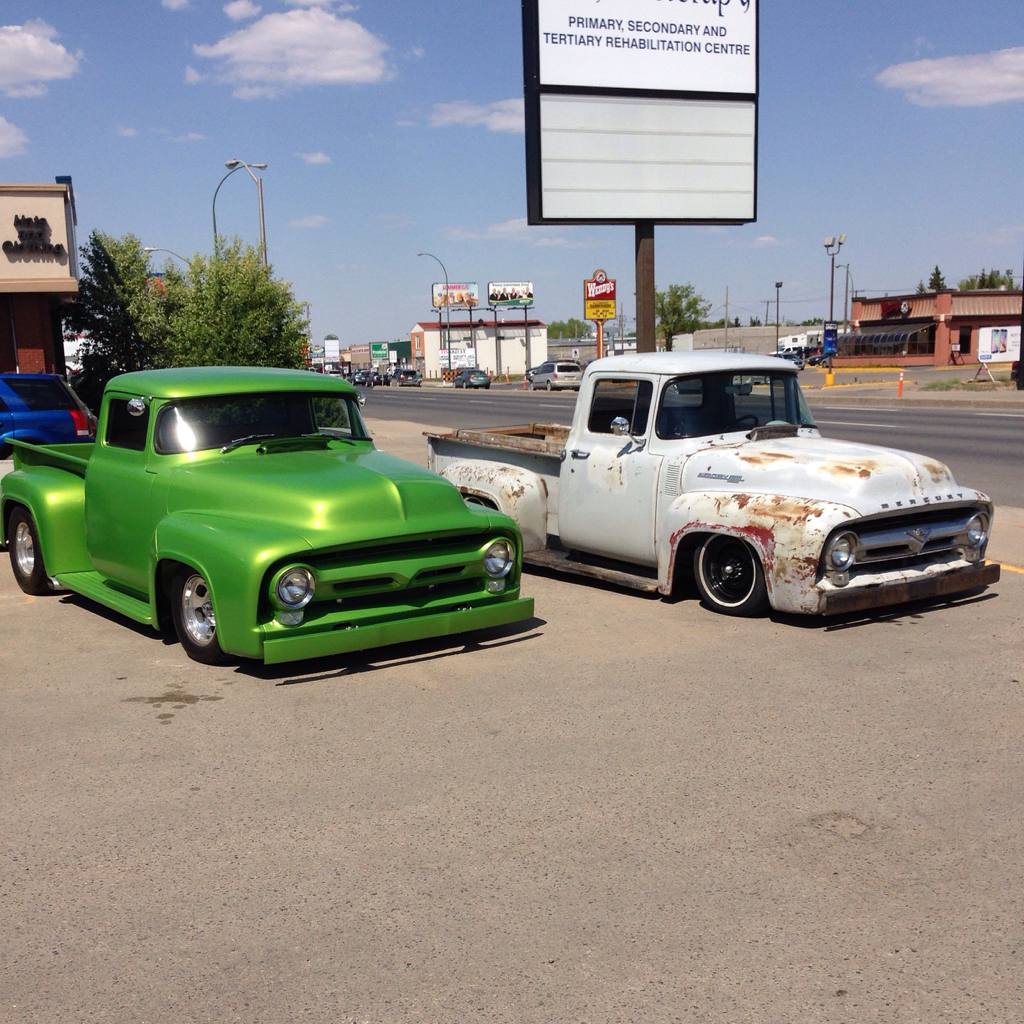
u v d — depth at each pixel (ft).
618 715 15.93
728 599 21.66
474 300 388.78
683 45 50.31
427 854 11.65
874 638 19.72
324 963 9.61
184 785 13.69
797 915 10.21
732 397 23.31
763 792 13.05
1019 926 9.94
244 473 19.17
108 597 21.80
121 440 21.81
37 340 76.28
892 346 223.71
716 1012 8.74
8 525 26.07
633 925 10.11
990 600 22.54
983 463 48.91
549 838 11.96
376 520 18.04
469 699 16.85
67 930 10.28
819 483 20.13
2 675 18.71
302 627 17.49
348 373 341.62
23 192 73.72
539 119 48.42
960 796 12.82
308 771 14.06
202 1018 8.85
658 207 51.08
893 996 8.91
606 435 24.18
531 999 8.98
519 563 20.04
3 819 12.78
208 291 68.49
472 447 28.40
